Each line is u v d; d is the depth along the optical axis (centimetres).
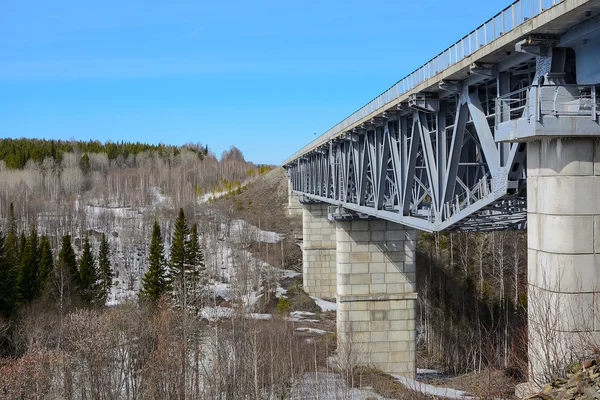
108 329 3381
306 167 4584
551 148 986
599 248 962
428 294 5206
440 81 1416
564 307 962
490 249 5709
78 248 7531
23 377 2780
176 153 17362
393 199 2092
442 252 6044
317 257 5819
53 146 15362
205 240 7288
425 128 1644
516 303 4659
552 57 1015
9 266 4178
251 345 3250
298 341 3878
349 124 2386
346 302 3191
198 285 5250
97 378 2945
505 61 1205
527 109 983
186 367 3177
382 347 3200
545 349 974
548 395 895
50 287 4350
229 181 13238
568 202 965
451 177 1500
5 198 9631
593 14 891
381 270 3244
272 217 9150
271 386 2919
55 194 11038
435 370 4075
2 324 3603
